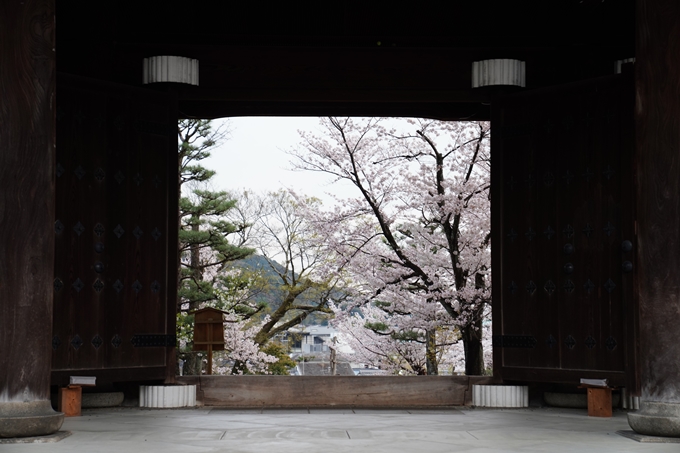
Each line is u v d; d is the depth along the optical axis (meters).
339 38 10.51
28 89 6.63
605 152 9.47
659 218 6.81
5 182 6.52
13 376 6.42
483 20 10.48
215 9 10.33
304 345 38.81
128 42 10.23
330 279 24.73
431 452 5.84
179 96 10.50
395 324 21.06
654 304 6.80
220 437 6.77
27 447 6.06
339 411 9.45
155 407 9.70
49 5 6.79
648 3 7.00
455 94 10.62
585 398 9.77
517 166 10.17
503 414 9.16
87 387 9.86
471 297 19.45
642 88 7.04
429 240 20.44
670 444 6.39
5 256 6.48
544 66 10.62
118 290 9.57
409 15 10.48
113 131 9.70
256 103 11.38
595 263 9.41
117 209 9.65
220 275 26.31
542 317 9.77
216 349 11.31
